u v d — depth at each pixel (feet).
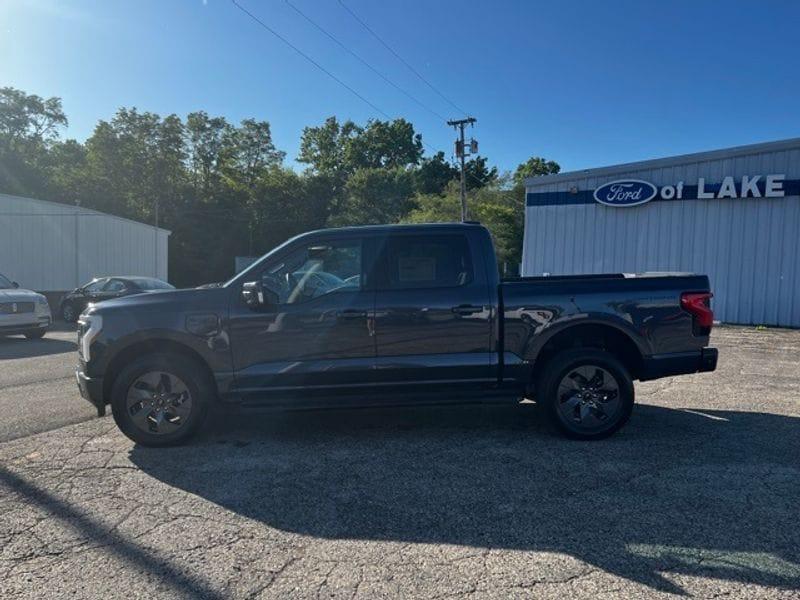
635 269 56.65
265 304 16.16
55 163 186.19
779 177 49.73
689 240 54.08
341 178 220.23
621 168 56.90
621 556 10.30
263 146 213.66
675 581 9.46
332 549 10.68
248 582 9.58
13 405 21.71
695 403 21.90
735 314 52.11
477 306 16.72
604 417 16.98
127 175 172.45
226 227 183.11
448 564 10.10
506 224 174.09
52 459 15.62
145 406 16.51
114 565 10.12
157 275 99.96
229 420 19.54
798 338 42.42
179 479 14.17
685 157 53.83
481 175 255.29
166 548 10.74
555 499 12.82
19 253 75.97
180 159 182.50
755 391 24.12
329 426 18.75
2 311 40.42
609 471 14.48
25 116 184.34
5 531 11.43
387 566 10.06
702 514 11.97
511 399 17.10
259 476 14.35
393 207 210.18
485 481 13.92
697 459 15.34
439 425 18.78
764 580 9.46
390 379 16.63
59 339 45.29
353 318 16.47
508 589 9.30
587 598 9.01
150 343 16.67
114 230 88.58
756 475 14.16
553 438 17.29
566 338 17.76
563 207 59.98
